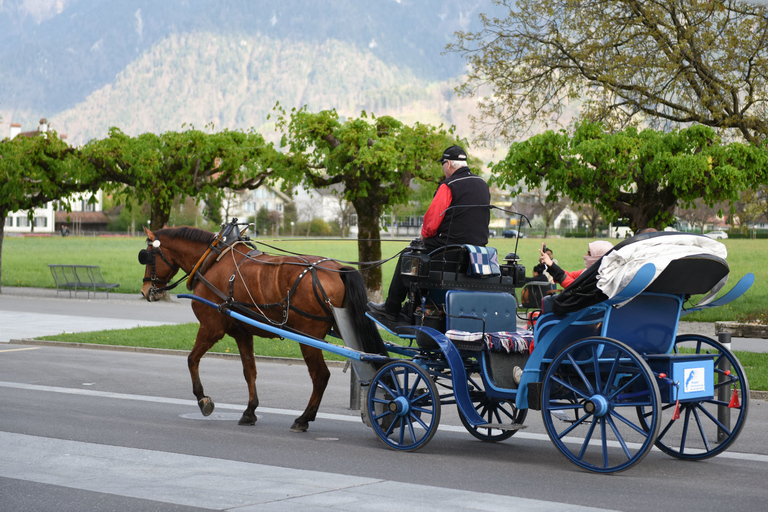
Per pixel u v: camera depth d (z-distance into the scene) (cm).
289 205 12706
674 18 2230
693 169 1944
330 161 2575
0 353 1711
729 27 2233
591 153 2022
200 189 3100
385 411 865
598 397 725
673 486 683
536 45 2505
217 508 593
